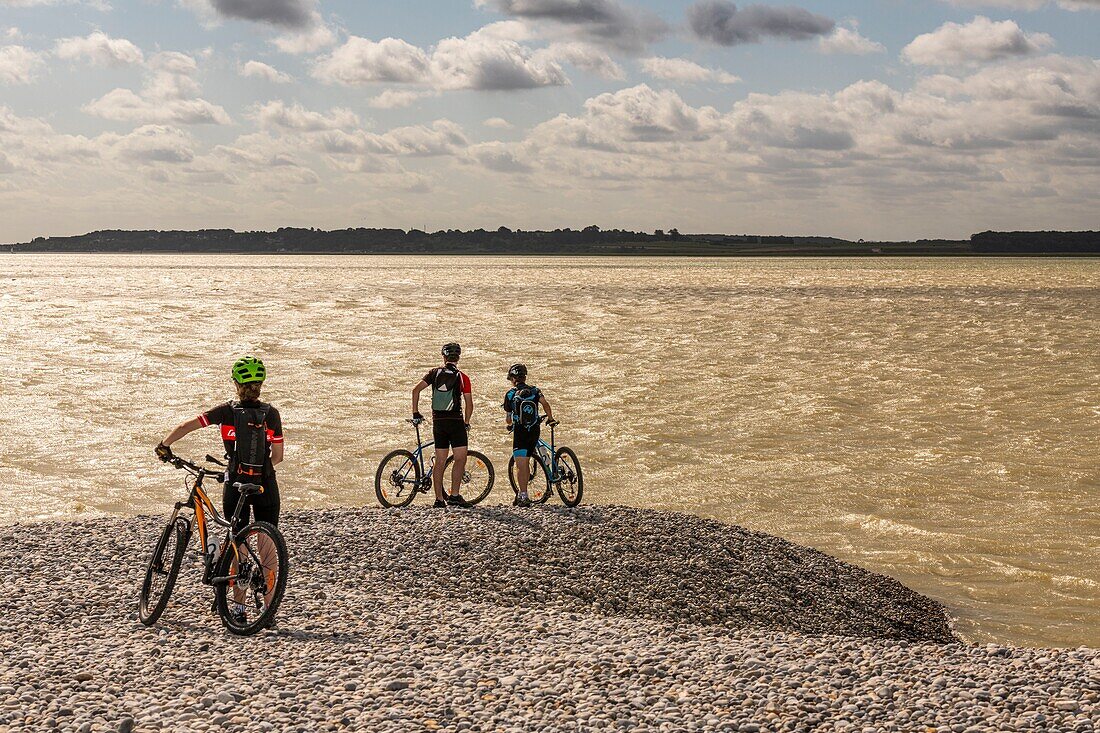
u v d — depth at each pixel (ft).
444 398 42.65
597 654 24.59
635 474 64.08
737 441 74.95
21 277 479.82
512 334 167.22
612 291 330.13
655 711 20.27
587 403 92.94
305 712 20.11
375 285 378.32
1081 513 53.72
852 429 80.07
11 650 24.70
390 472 44.83
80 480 61.26
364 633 26.66
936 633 35.09
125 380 105.60
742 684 22.06
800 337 163.43
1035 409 89.71
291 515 40.88
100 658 23.84
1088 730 18.99
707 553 36.78
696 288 354.74
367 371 115.24
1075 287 370.53
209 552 26.76
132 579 31.94
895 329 180.14
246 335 161.07
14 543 36.52
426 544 36.06
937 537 48.91
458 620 28.22
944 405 92.12
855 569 39.52
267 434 26.71
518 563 34.50
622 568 34.58
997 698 20.90
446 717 19.89
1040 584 41.81
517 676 22.52
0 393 95.81
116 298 280.51
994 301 274.77
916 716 19.86
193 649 24.85
